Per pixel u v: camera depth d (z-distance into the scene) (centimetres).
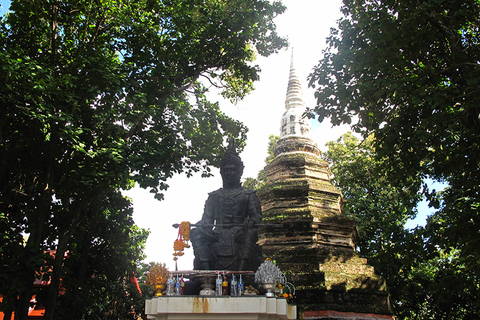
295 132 3269
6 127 1675
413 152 1727
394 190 3225
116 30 1947
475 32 1784
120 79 1775
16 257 1556
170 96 1927
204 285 1156
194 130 2134
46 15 1784
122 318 2583
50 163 1714
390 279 3122
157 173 1703
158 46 1934
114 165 1672
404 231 1928
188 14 1936
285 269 2498
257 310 1009
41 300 1959
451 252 2767
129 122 1759
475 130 1562
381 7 1714
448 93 1491
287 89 3503
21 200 1847
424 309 3275
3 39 1752
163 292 1130
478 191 1681
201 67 2166
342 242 2727
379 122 1734
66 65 1784
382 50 1542
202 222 1395
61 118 1520
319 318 2277
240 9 2023
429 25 1605
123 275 2495
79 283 2109
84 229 2147
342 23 1797
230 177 1498
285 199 2869
